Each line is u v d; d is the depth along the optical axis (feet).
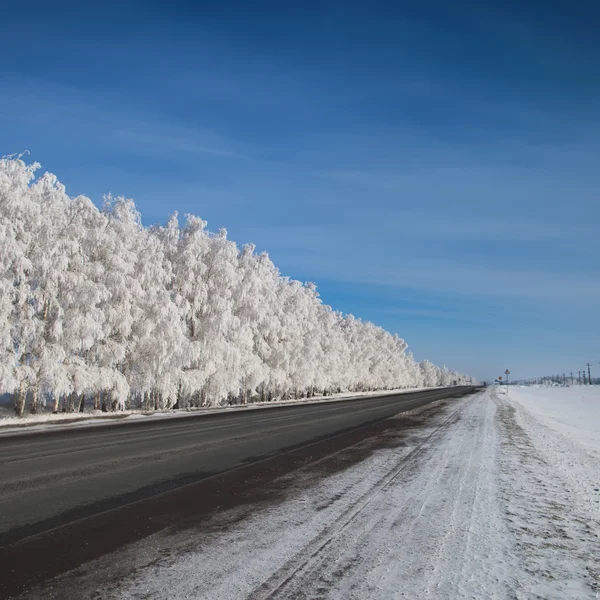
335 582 12.67
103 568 13.52
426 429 57.06
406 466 31.27
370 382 314.55
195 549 15.16
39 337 69.51
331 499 22.04
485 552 15.12
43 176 75.56
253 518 18.80
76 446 39.40
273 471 29.12
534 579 13.07
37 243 70.95
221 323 101.24
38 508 19.83
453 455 36.47
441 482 26.09
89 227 81.05
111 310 79.10
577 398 198.49
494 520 18.75
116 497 21.93
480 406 114.83
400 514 19.51
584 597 12.01
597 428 69.97
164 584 12.47
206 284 106.01
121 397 79.05
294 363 150.71
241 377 113.29
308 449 39.22
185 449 38.32
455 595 11.96
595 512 20.31
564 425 72.33
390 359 368.89
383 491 23.77
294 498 22.20
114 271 80.89
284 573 13.25
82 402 82.74
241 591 12.07
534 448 41.98
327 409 101.60
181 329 90.79
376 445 42.11
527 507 20.94
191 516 19.01
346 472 28.94
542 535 16.99
